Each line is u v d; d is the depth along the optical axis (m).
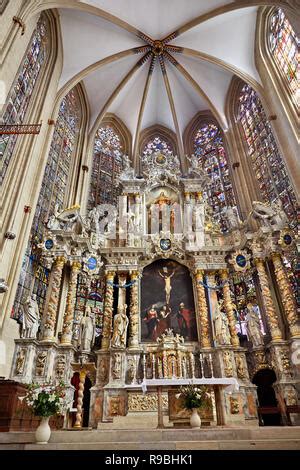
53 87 19.27
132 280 15.95
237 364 13.77
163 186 19.64
